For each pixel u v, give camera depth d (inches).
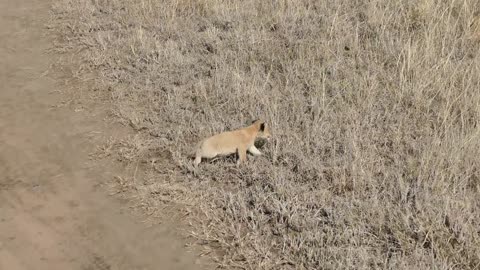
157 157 464.8
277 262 348.8
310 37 637.9
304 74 558.9
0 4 830.5
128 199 418.6
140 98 552.4
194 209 402.0
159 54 610.2
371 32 641.0
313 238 359.3
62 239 382.6
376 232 363.9
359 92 518.3
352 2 721.6
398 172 409.7
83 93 573.3
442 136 456.4
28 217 403.9
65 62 641.6
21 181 443.2
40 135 504.7
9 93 580.7
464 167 413.1
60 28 729.0
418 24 635.5
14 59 658.8
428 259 335.9
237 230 373.7
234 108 516.4
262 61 600.1
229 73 569.0
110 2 772.6
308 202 392.2
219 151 430.3
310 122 483.8
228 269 349.4
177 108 520.7
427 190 385.7
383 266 335.3
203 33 665.0
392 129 472.1
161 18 715.4
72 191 430.0
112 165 458.6
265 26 676.1
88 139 495.5
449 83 520.7
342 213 375.2
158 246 373.1
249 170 430.0
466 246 342.3
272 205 389.7
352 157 432.5
